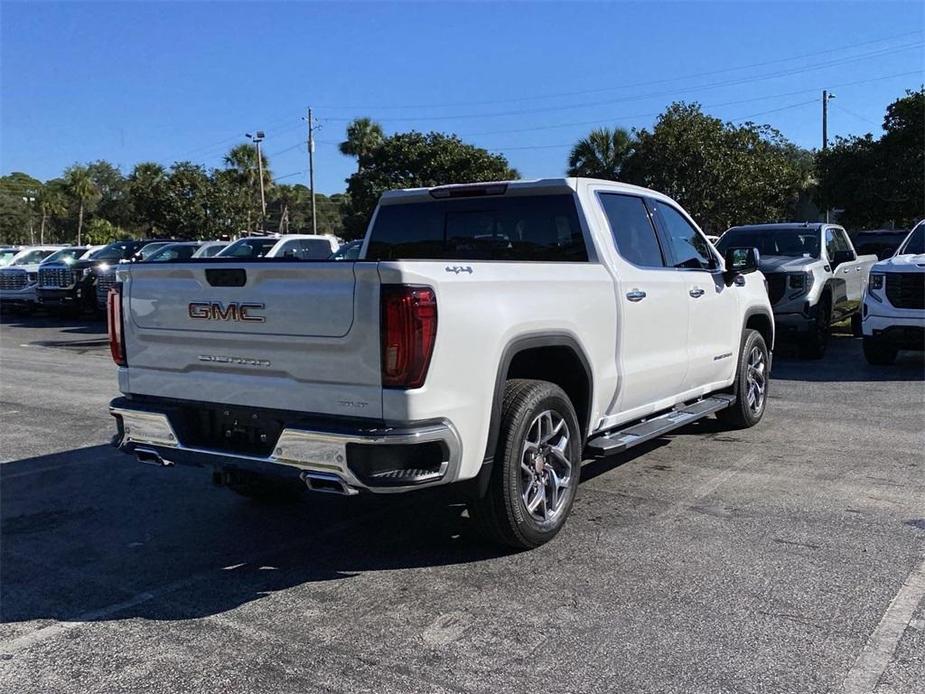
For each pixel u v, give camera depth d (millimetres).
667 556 4547
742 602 3951
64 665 3510
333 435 3828
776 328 12094
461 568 4469
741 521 5098
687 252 6590
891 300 11062
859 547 4629
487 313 4172
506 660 3461
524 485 4586
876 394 9383
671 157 27109
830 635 3611
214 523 5348
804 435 7379
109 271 20703
